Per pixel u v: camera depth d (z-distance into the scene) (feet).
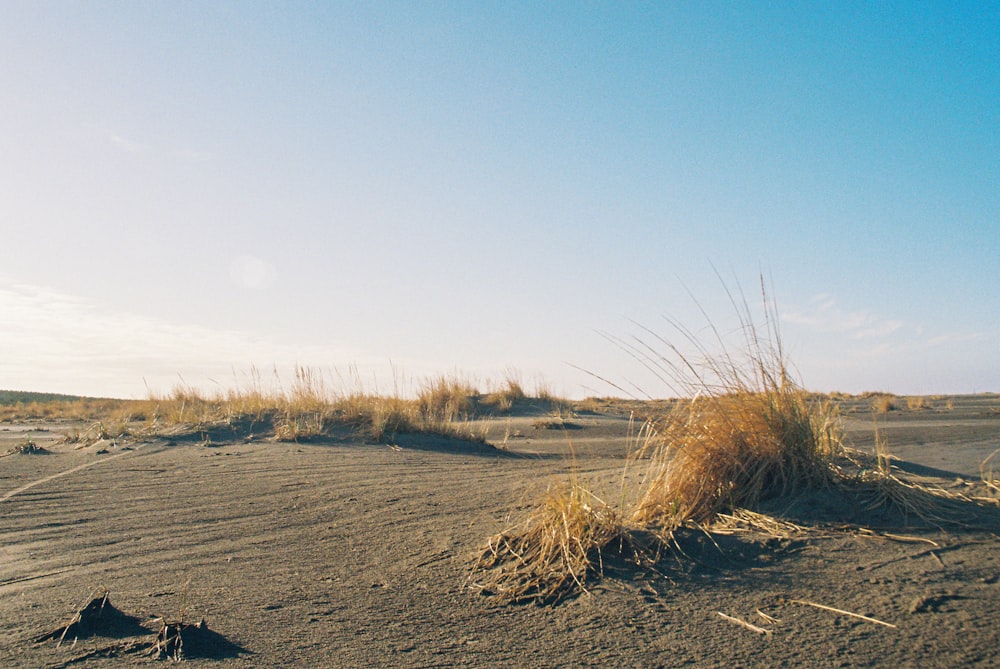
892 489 16.62
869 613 11.43
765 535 15.08
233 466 30.73
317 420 43.16
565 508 15.61
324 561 16.06
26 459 34.96
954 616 11.07
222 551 17.13
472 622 12.13
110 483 27.22
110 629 11.78
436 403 65.82
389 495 23.32
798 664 10.02
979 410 67.67
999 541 14.03
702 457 17.37
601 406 70.03
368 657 10.70
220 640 11.26
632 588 13.14
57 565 16.25
